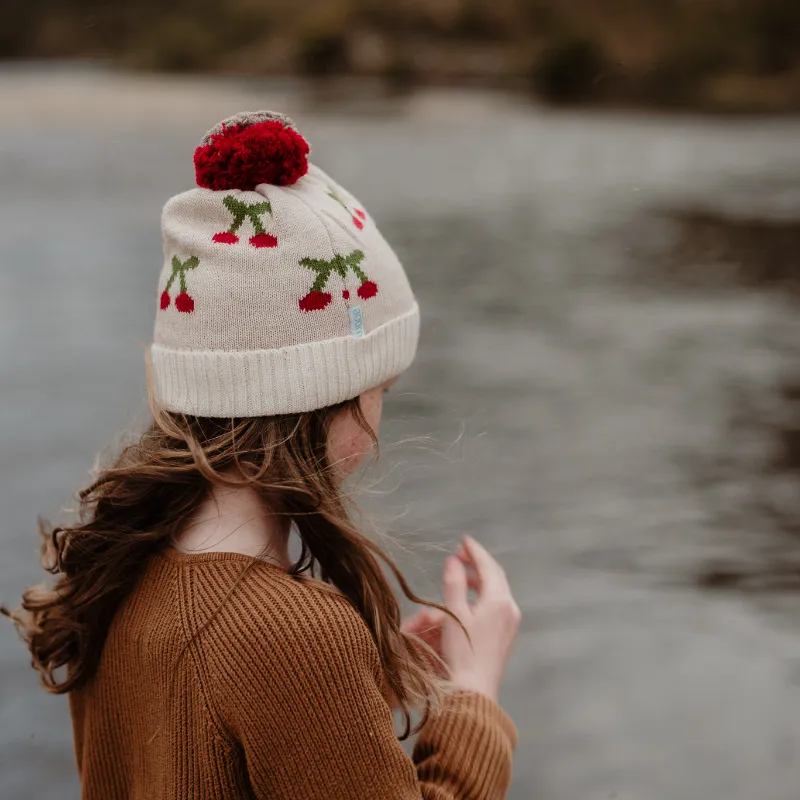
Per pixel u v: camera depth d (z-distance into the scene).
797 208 15.25
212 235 1.06
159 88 32.41
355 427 1.10
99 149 20.98
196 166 1.10
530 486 4.73
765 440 5.61
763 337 7.95
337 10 37.47
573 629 3.45
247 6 39.47
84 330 7.82
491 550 4.01
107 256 10.99
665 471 5.05
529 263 10.95
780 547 4.16
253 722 0.93
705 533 4.30
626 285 9.93
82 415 5.74
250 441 1.05
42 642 1.13
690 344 7.71
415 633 1.33
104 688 1.07
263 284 1.04
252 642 0.95
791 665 3.23
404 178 17.88
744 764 2.75
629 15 34.75
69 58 40.78
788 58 32.72
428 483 4.66
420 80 36.12
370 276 1.09
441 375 6.70
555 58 33.31
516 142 23.70
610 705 3.01
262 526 1.06
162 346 1.10
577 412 5.97
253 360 1.04
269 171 1.07
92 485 1.12
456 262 10.90
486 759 1.10
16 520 4.19
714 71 33.03
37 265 10.44
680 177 18.59
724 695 3.07
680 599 3.68
